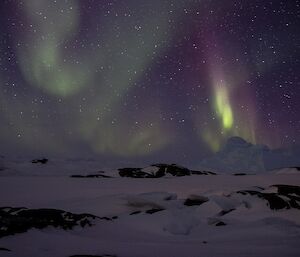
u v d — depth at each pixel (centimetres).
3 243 627
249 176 2098
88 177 2208
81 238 677
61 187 1570
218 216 969
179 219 873
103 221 866
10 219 736
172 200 1130
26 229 707
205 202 1045
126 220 887
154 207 1080
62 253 574
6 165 2883
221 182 1798
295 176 2034
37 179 1966
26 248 600
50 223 767
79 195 1380
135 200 1102
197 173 2527
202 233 808
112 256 549
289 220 899
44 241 642
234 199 1057
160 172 2347
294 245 627
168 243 666
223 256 544
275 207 996
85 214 866
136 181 1880
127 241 707
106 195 1356
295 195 1159
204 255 554
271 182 1781
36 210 838
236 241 698
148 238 761
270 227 783
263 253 564
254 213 961
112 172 2391
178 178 2083
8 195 1371
